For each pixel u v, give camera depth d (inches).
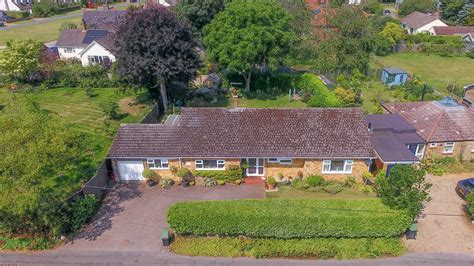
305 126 1205.7
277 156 1139.3
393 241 940.0
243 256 917.8
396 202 932.6
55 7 4451.3
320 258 908.6
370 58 2432.3
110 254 920.9
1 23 3742.6
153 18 1530.5
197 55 1654.8
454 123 1309.1
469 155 1306.6
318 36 2260.1
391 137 1262.3
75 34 2493.8
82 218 1008.9
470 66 2490.2
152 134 1200.2
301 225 925.8
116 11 3368.6
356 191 1150.3
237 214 932.6
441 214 1050.7
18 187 841.5
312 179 1160.2
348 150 1148.5
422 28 3088.1
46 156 880.3
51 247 945.5
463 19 3361.2
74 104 1807.3
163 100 1692.9
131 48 1513.3
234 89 1926.7
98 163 1268.5
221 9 2527.1
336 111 1233.4
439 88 2025.1
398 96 1897.1
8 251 934.4
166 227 1008.9
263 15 1704.0
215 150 1157.7
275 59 1739.7
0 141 860.6
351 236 939.3
